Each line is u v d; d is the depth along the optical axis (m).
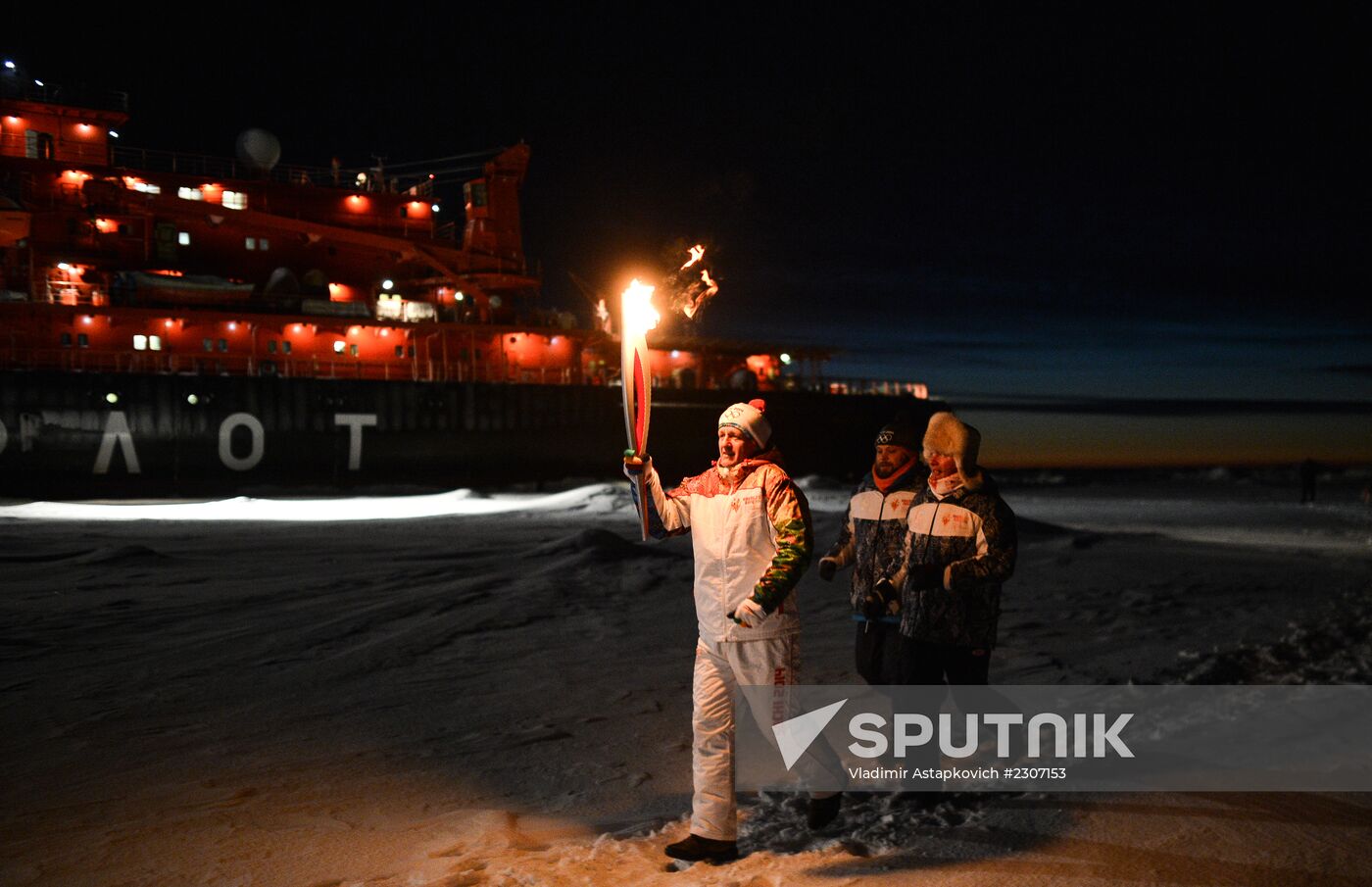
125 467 33.88
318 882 3.50
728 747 3.77
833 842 3.67
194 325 37.28
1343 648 8.00
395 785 4.83
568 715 6.24
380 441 38.09
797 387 51.09
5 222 30.34
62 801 4.56
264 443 36.06
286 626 9.46
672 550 15.16
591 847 3.78
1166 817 3.81
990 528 4.41
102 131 38.50
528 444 40.91
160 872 3.63
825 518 18.64
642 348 4.02
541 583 11.75
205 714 6.30
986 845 3.55
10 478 32.25
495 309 43.50
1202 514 31.03
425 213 43.97
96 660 7.98
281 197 41.31
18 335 34.72
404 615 10.02
